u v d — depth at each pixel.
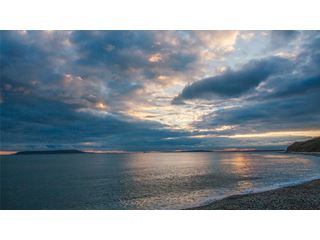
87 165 129.38
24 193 42.25
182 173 69.38
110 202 32.44
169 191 38.03
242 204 23.62
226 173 64.75
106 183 52.22
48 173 81.88
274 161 123.81
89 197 37.00
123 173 75.69
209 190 37.50
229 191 35.88
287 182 43.72
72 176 70.44
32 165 134.88
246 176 56.19
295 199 25.20
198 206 25.72
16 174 79.44
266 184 42.06
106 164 136.50
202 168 87.38
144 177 62.09
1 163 162.38
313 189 31.05
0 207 32.06
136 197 34.53
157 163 136.88
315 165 89.12
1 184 54.25
